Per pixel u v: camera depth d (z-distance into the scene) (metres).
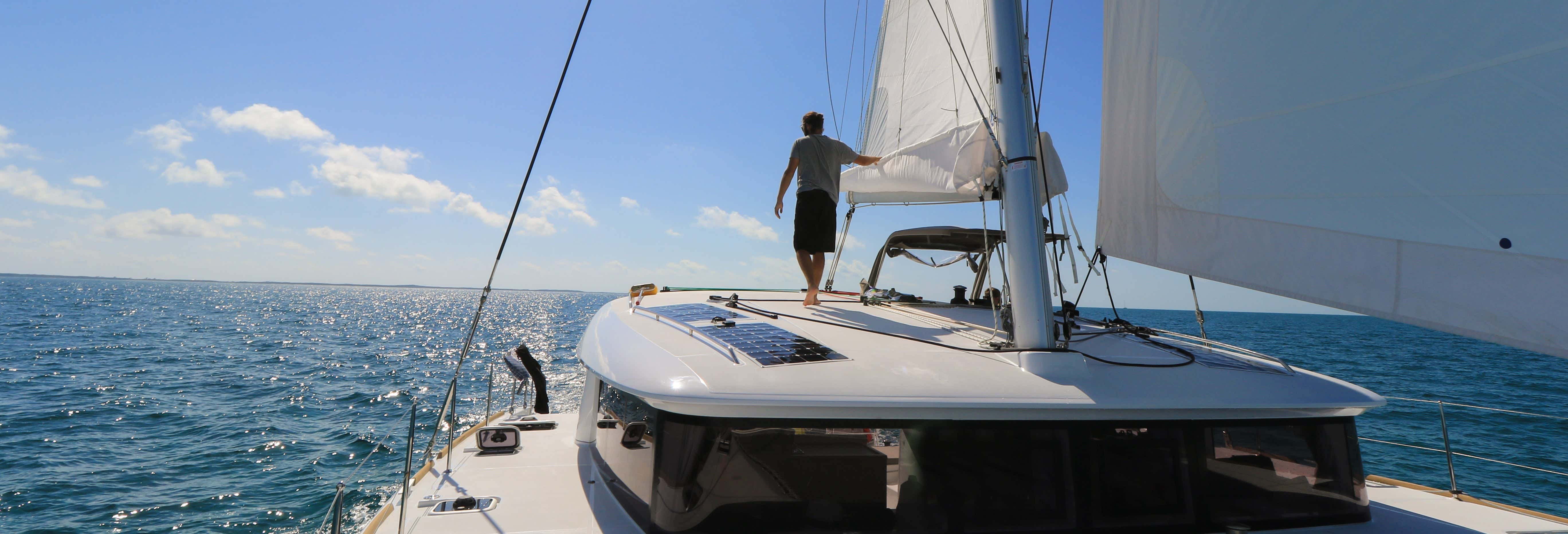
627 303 4.16
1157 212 2.81
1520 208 1.87
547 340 44.94
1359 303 2.18
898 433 2.25
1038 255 2.52
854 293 5.26
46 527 9.43
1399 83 2.09
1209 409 2.34
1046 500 2.26
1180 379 2.47
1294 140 2.34
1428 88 2.03
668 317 3.36
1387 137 2.12
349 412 17.47
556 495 3.07
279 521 9.59
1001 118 2.62
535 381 4.71
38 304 81.00
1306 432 2.50
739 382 2.23
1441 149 2.01
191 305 96.19
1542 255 1.83
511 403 5.64
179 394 20.53
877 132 5.14
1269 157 2.41
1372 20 2.14
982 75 3.80
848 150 4.21
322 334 47.69
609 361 2.76
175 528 9.39
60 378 23.59
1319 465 2.49
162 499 10.56
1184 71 2.69
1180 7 2.70
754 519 2.19
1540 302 1.83
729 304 3.92
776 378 2.26
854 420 2.24
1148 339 3.26
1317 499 2.46
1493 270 1.91
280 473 11.84
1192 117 2.66
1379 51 2.13
